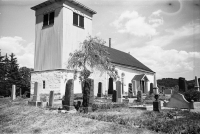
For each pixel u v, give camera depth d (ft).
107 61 76.48
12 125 29.94
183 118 29.43
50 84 78.07
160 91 114.52
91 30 93.71
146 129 24.02
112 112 37.73
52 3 82.58
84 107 38.14
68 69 78.13
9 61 147.64
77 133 23.50
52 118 31.35
